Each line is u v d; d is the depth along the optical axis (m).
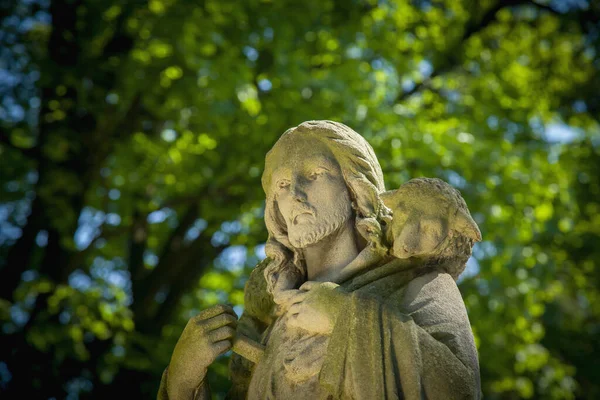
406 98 10.87
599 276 12.56
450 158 9.60
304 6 10.04
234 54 9.69
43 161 9.80
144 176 10.33
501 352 10.51
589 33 12.49
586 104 12.70
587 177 12.12
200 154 10.12
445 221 3.78
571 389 12.11
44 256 9.83
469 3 11.95
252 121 9.50
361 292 3.71
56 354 9.32
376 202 4.00
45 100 9.82
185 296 11.20
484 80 11.31
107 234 10.38
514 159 10.08
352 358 3.55
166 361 9.87
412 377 3.49
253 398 3.86
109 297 9.98
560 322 12.95
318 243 4.05
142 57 9.67
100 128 9.95
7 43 9.84
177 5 9.69
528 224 9.90
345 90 9.54
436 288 3.75
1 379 9.45
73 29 9.80
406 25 10.98
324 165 4.03
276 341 3.92
